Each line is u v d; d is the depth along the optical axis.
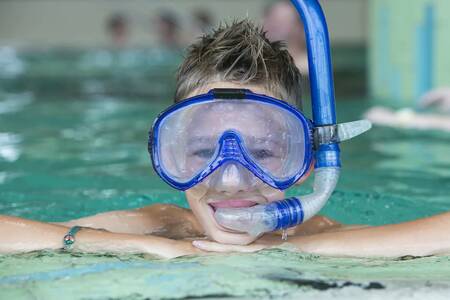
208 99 2.02
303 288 1.75
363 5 14.41
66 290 1.74
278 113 2.04
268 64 2.20
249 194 2.05
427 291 1.73
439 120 4.91
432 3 5.82
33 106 6.19
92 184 3.49
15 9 14.48
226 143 1.98
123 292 1.73
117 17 14.16
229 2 14.62
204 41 2.30
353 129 2.08
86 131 4.99
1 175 3.69
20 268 1.94
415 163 3.89
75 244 2.14
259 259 1.99
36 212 3.01
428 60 5.93
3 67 9.95
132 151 4.30
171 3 14.52
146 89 7.45
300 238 2.22
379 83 6.70
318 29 2.15
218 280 1.79
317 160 2.09
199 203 2.11
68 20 14.56
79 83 8.02
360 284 1.77
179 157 2.04
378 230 2.21
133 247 2.13
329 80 2.14
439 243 2.15
